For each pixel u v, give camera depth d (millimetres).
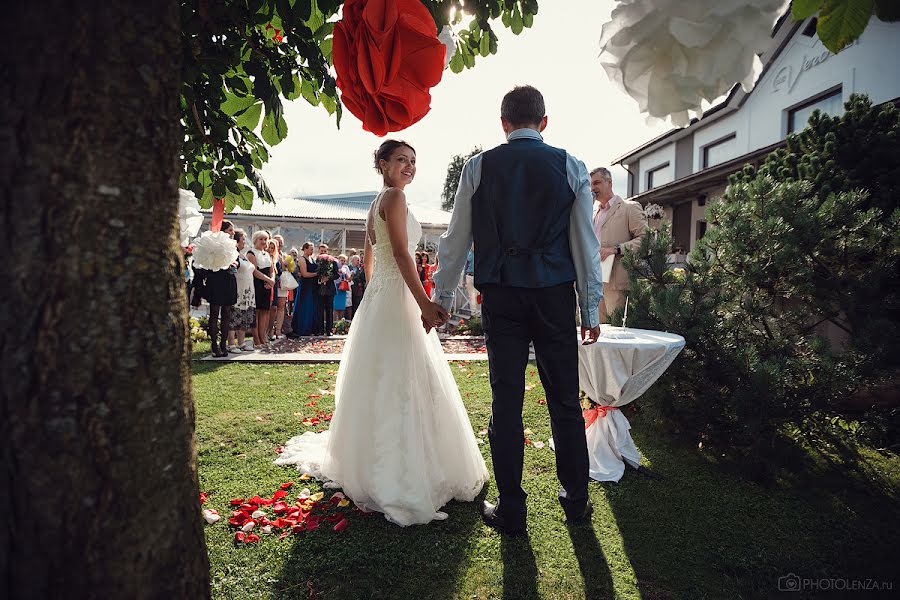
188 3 1342
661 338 2748
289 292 9875
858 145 3746
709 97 571
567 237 2072
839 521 2209
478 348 7980
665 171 13555
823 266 3234
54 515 590
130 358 636
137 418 646
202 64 1424
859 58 7363
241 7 1444
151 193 656
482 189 2072
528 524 2123
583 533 2066
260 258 7648
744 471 2693
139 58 624
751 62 545
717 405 2984
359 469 2236
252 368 5535
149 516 668
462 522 2139
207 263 4734
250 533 2006
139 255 643
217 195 1816
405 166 2334
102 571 623
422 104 870
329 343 8227
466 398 4184
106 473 619
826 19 702
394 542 1964
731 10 514
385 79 812
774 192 3230
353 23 840
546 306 2014
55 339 576
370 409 2227
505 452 2014
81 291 588
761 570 1837
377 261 2398
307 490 2383
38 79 552
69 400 587
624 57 577
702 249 3404
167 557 698
